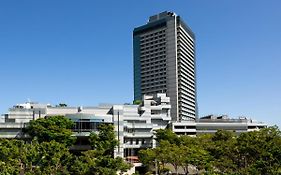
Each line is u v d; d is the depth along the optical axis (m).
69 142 136.50
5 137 146.50
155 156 118.12
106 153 140.00
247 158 109.81
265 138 108.94
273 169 88.69
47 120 137.50
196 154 109.81
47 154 99.75
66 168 103.00
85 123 151.00
